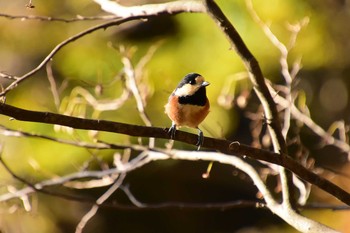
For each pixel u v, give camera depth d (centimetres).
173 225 1755
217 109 1394
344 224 1280
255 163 1275
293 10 1398
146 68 1348
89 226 1620
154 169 1636
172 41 1505
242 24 1396
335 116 1598
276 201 816
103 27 773
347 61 1537
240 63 1389
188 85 792
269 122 781
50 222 1497
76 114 1071
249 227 1753
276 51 1386
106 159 1354
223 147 685
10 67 1534
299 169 716
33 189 899
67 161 1376
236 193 1720
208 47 1444
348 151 996
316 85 1595
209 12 772
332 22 1486
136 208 889
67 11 1512
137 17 799
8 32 1525
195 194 1689
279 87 1016
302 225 765
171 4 802
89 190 1595
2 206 1122
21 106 1444
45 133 1383
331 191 729
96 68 1441
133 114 1329
